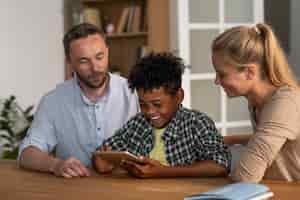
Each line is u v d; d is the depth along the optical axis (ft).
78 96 6.88
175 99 5.52
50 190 5.16
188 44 14.51
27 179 5.64
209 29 14.96
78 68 6.52
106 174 5.71
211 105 15.20
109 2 17.02
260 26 4.98
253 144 4.81
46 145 6.82
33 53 14.74
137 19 16.29
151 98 5.33
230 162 5.77
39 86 14.92
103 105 6.91
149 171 5.36
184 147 5.65
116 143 5.89
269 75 4.91
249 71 4.86
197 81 14.87
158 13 15.29
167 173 5.37
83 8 16.90
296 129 4.76
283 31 18.63
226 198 3.92
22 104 14.58
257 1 15.61
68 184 5.34
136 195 4.83
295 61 18.54
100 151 5.80
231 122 15.58
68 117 6.91
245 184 4.21
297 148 4.88
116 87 7.02
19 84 14.51
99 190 5.06
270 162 4.81
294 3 18.45
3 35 14.14
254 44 4.82
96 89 6.81
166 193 4.84
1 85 14.15
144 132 5.77
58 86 7.10
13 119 14.12
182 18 14.38
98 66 6.48
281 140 4.73
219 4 15.08
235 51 4.78
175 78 5.38
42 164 6.01
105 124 6.94
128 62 16.89
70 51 6.53
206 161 5.48
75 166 5.72
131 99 7.04
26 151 6.41
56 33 15.23
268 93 4.94
